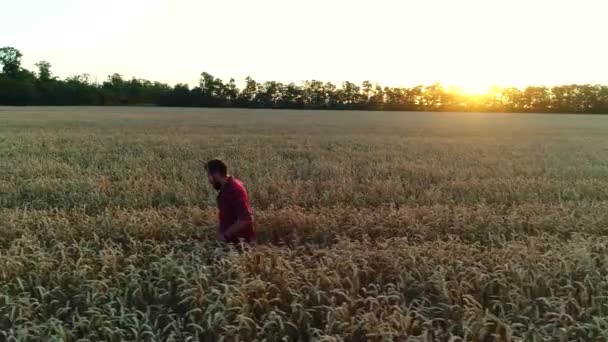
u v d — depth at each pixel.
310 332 4.83
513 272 5.79
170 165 16.67
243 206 7.23
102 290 5.47
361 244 7.43
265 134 32.66
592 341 4.73
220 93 113.88
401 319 4.62
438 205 9.91
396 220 8.60
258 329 4.88
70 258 6.28
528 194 12.12
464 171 16.14
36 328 4.50
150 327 4.54
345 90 118.69
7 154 19.44
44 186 12.20
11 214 8.79
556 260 6.21
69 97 106.12
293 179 14.59
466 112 103.19
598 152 23.94
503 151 23.73
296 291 5.33
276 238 8.31
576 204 10.88
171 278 5.77
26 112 63.75
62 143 23.77
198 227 8.15
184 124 42.97
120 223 8.23
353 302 5.07
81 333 4.86
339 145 25.47
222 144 24.69
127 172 15.00
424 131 39.62
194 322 4.94
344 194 11.57
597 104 111.12
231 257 6.16
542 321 4.93
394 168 16.55
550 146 26.89
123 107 93.69
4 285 5.47
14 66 116.56
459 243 7.05
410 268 6.04
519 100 119.50
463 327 4.55
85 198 11.08
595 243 7.12
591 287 5.45
